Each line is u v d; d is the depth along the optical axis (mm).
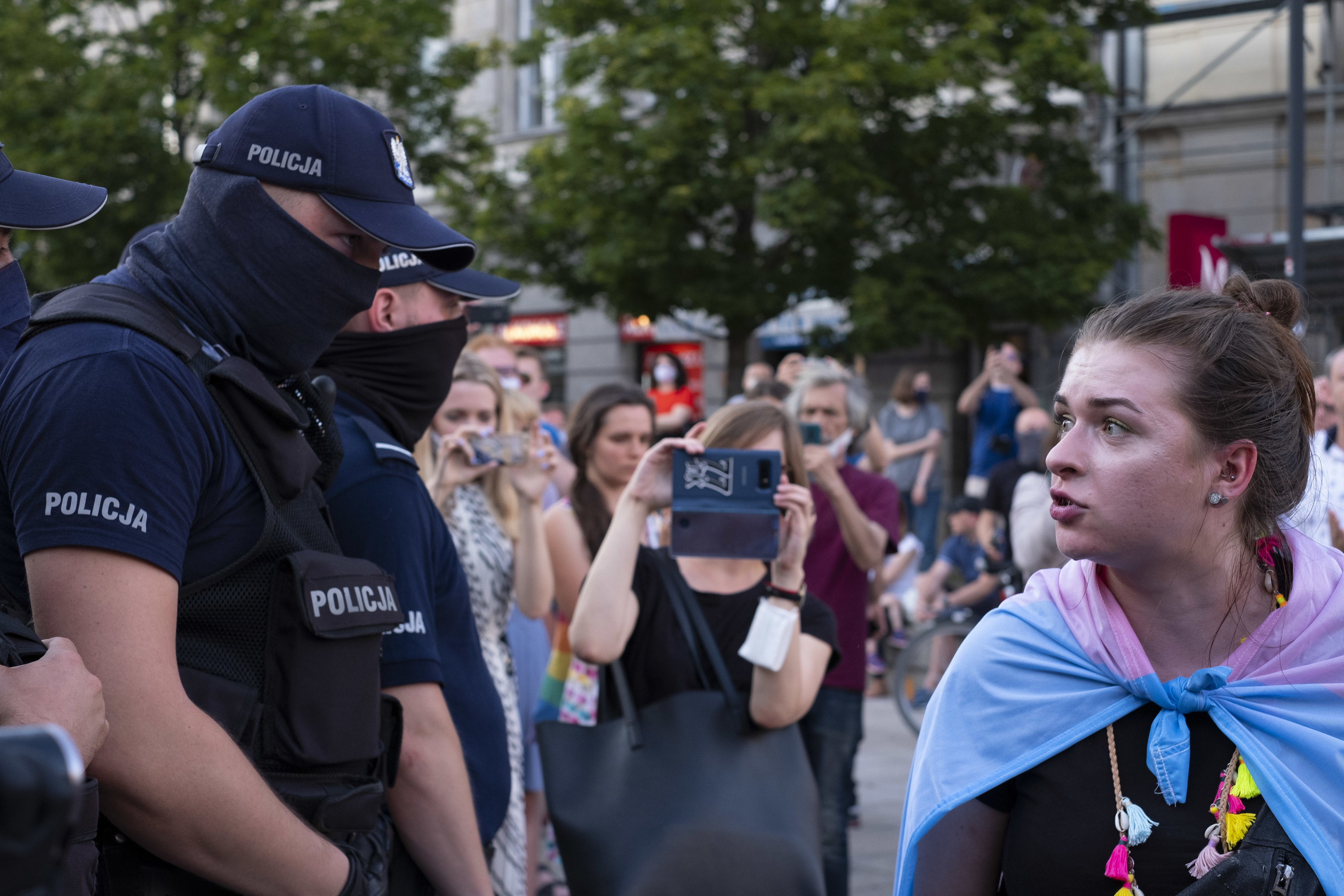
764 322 14477
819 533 4574
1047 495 5289
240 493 1646
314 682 1674
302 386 1862
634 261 14055
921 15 13586
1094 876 1502
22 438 1511
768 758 2844
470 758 2338
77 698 1344
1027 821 1552
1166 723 1496
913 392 12570
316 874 1617
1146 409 1471
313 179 1722
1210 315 1508
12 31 15297
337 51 15344
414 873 2053
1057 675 1571
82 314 1580
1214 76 16109
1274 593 1541
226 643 1652
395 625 1829
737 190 13453
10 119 15109
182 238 1737
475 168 16891
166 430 1538
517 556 3990
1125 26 14820
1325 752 1442
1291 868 1419
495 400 3977
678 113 13422
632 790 2740
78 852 1349
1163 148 16438
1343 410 4418
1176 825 1478
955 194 14117
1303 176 7883
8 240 1782
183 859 1524
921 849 1632
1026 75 13211
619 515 3041
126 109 14844
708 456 2943
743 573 3188
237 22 15547
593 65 14070
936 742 1617
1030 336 16047
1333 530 3523
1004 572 7746
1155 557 1503
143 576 1490
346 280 1756
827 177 13180
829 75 12891
